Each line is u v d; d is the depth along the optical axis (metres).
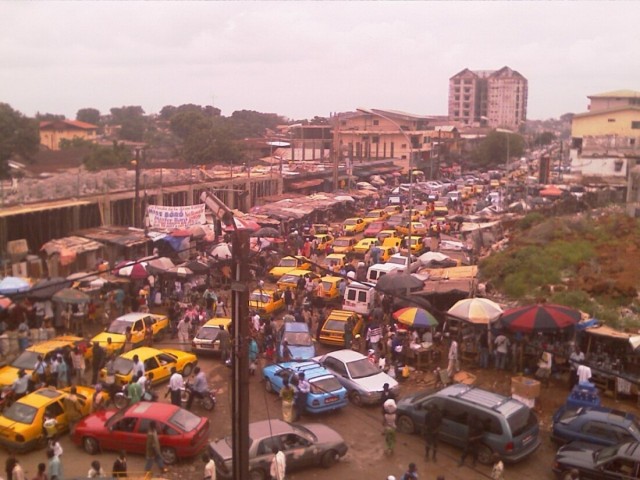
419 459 18.67
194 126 101.94
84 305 29.27
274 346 25.86
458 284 31.20
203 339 26.72
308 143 100.50
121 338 25.47
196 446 18.14
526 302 29.67
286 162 85.50
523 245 44.00
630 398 22.58
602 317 27.89
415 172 99.88
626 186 75.56
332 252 46.44
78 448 19.00
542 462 18.56
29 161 63.97
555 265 36.91
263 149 98.25
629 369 23.34
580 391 20.41
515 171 125.44
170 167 68.12
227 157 82.00
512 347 24.92
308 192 73.56
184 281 34.25
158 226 39.16
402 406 20.45
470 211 69.88
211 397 21.78
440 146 119.12
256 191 61.88
